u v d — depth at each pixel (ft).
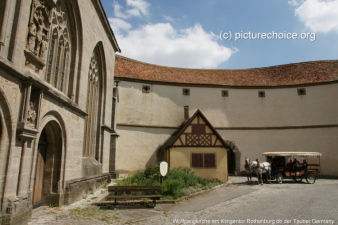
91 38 39.96
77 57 35.22
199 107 84.17
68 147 31.22
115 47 57.41
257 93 87.40
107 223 22.52
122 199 32.55
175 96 83.41
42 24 24.61
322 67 87.71
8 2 19.70
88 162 40.86
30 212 22.49
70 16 33.76
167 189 35.19
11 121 19.60
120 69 80.12
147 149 76.74
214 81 87.97
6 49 19.47
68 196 30.01
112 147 59.47
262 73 93.76
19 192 20.81
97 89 48.98
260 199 35.58
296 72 89.56
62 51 32.24
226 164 64.28
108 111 52.65
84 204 30.71
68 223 22.26
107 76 51.26
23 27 21.11
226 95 86.53
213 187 46.16
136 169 74.18
